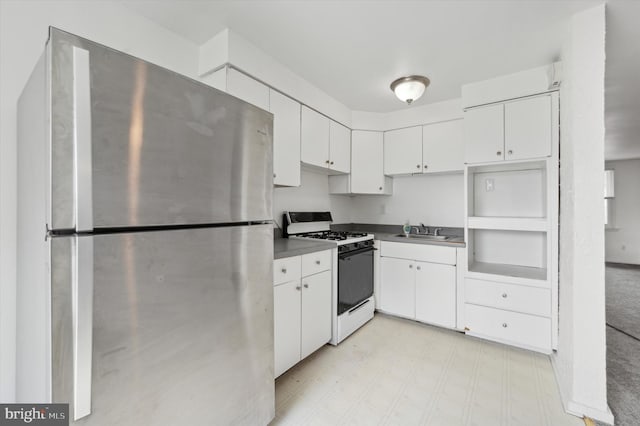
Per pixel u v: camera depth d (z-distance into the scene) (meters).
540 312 2.19
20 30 1.26
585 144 1.54
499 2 1.52
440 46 1.93
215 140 1.11
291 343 1.91
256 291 1.30
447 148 2.86
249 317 1.27
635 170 5.67
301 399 1.69
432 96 2.77
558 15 1.61
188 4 1.55
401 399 1.69
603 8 1.51
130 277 0.85
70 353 0.74
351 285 2.55
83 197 0.75
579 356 1.55
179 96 0.98
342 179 3.25
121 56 0.82
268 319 1.37
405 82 2.35
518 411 1.58
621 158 5.63
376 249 3.01
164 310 0.94
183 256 0.99
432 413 1.57
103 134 0.78
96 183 0.77
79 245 0.74
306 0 1.51
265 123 1.35
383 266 2.96
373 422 1.51
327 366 2.04
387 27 1.73
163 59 1.74
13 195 1.24
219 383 1.13
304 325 2.03
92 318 0.77
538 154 2.22
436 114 2.92
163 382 0.94
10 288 1.22
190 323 1.02
